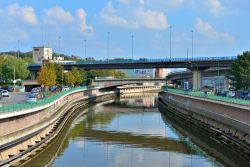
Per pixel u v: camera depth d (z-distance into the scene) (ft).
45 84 534.37
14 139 201.77
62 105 422.00
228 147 252.42
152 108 560.20
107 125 366.63
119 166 208.95
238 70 468.34
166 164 214.07
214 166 209.26
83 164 211.41
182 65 590.14
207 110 353.31
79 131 325.83
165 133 321.73
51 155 230.48
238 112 268.41
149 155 236.84
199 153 243.81
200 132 326.03
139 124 376.48
